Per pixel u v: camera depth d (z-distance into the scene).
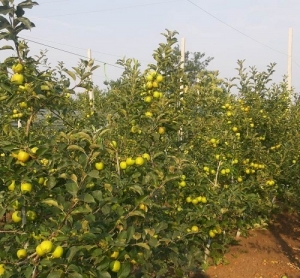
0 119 4.06
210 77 5.82
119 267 2.85
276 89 8.34
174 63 5.27
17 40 3.15
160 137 4.83
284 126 8.21
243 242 7.70
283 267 6.62
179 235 4.36
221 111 7.32
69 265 2.51
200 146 6.73
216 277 6.14
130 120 4.72
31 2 3.04
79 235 2.64
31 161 2.79
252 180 6.90
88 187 3.03
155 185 3.67
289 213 9.45
